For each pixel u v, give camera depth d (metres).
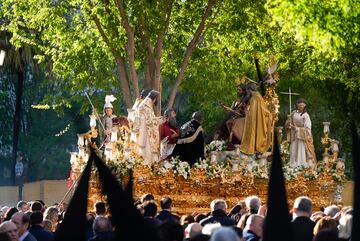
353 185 7.10
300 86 43.16
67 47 36.91
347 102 37.59
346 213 12.37
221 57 38.41
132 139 26.30
